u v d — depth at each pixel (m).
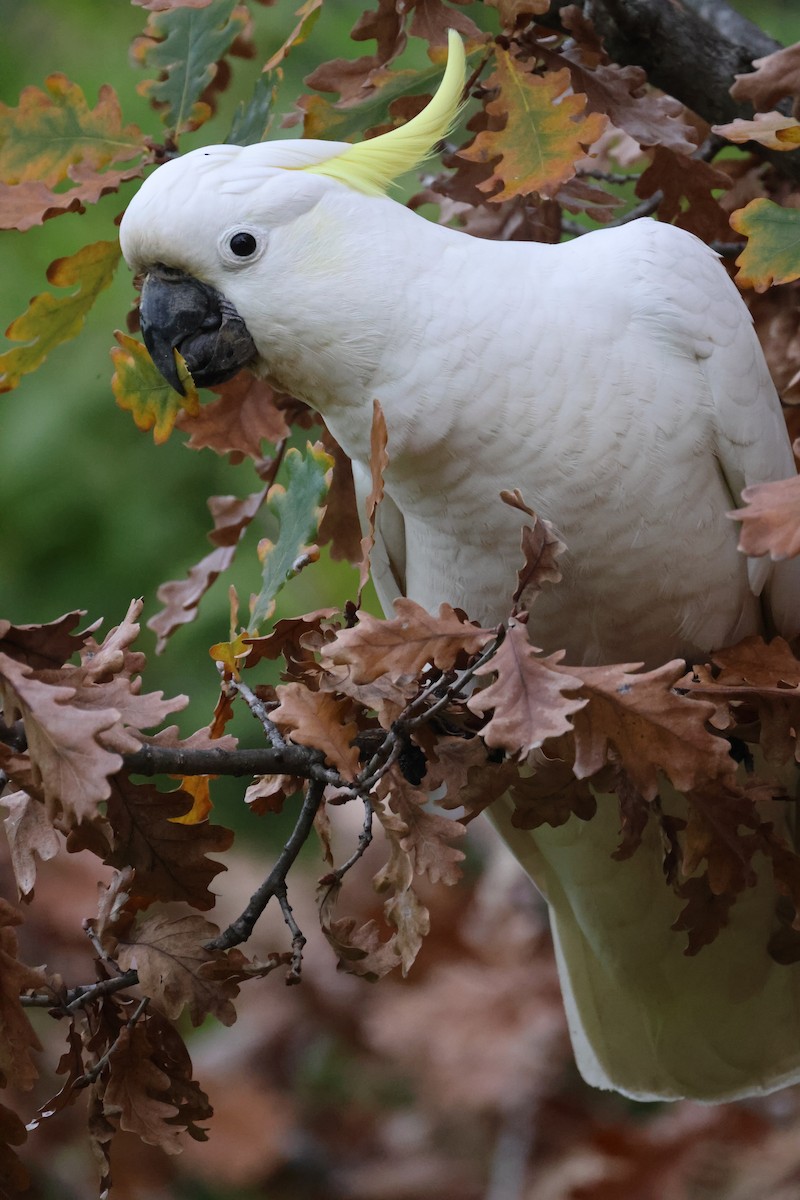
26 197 6.06
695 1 6.91
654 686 4.08
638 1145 9.09
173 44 6.39
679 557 5.94
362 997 10.23
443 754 4.66
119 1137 9.29
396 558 6.89
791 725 4.54
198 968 4.36
